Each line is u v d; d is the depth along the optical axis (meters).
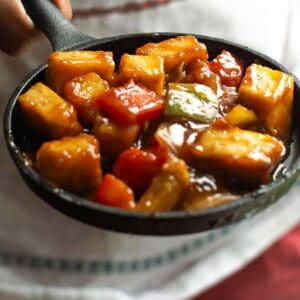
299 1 0.72
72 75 0.44
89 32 0.63
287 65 0.75
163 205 0.38
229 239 0.73
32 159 0.42
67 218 0.67
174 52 0.45
